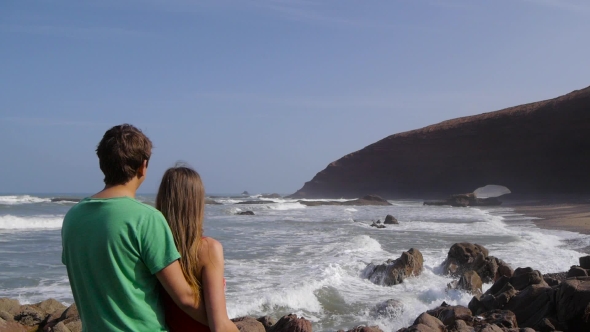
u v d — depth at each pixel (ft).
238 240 69.31
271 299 33.35
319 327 29.66
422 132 325.21
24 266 45.80
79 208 7.28
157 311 7.28
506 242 67.51
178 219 7.80
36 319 26.20
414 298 36.60
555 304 26.58
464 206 205.05
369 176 342.03
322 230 87.51
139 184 8.02
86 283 6.98
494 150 284.00
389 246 65.16
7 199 201.98
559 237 71.92
